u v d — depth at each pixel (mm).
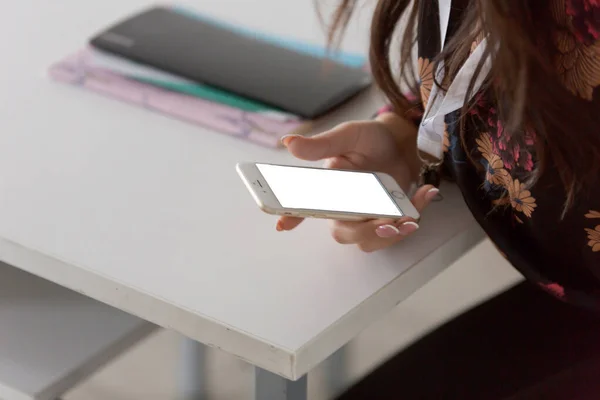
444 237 986
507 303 1176
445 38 968
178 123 1166
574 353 1077
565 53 830
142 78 1220
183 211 994
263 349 816
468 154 975
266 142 1128
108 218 974
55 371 1048
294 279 897
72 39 1336
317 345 828
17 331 1098
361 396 1085
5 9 1416
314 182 937
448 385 1072
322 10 1396
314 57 1274
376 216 909
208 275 896
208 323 839
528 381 1056
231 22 1358
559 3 817
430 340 1144
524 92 777
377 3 1051
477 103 934
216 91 1184
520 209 956
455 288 2125
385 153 1062
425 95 1049
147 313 880
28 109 1174
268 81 1205
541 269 1014
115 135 1133
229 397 1796
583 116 835
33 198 999
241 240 951
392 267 928
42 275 936
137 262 909
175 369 1918
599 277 962
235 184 1048
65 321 1122
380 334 2008
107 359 1101
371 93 1229
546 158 883
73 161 1071
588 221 909
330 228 955
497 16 758
